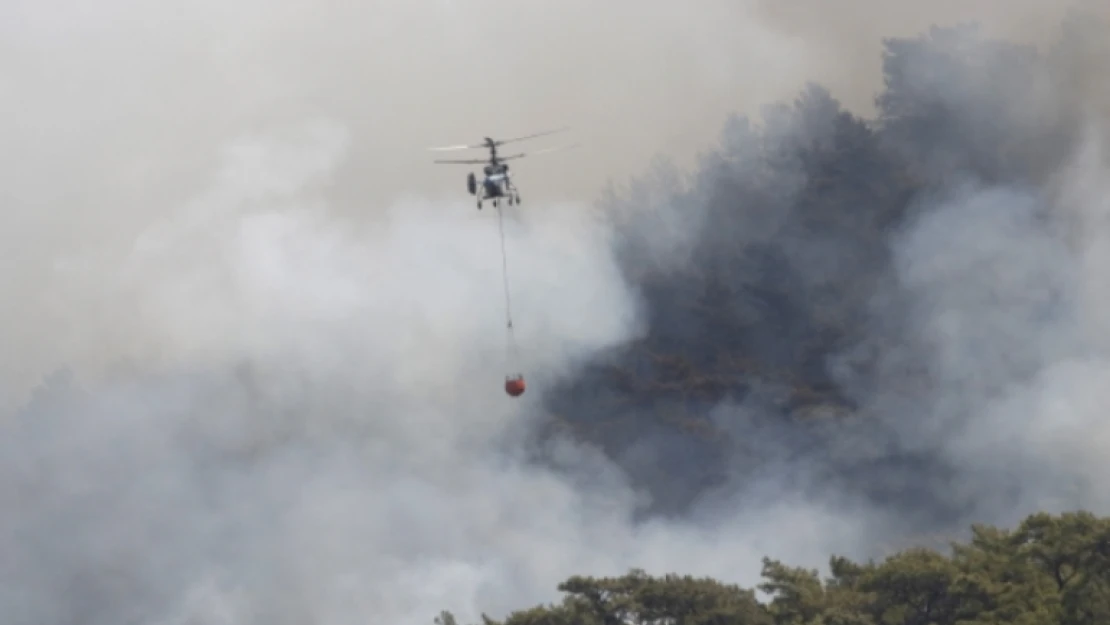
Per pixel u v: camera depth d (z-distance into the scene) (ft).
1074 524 437.17
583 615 433.48
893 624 430.61
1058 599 423.23
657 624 442.50
